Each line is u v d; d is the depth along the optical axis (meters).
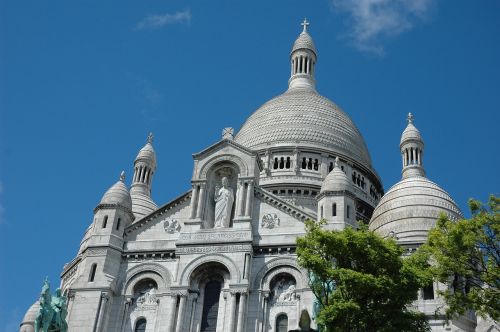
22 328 70.12
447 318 45.72
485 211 44.56
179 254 60.62
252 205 62.69
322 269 43.47
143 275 61.22
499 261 43.41
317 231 44.59
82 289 59.81
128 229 63.84
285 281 59.00
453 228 43.75
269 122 95.31
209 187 64.75
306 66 108.50
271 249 60.09
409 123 86.81
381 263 43.56
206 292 59.66
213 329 57.72
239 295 57.53
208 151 66.12
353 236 43.91
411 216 71.12
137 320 59.53
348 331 42.31
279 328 56.97
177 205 64.44
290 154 89.56
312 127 93.31
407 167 83.38
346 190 61.91
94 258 61.66
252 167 64.25
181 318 57.62
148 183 92.50
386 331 41.81
